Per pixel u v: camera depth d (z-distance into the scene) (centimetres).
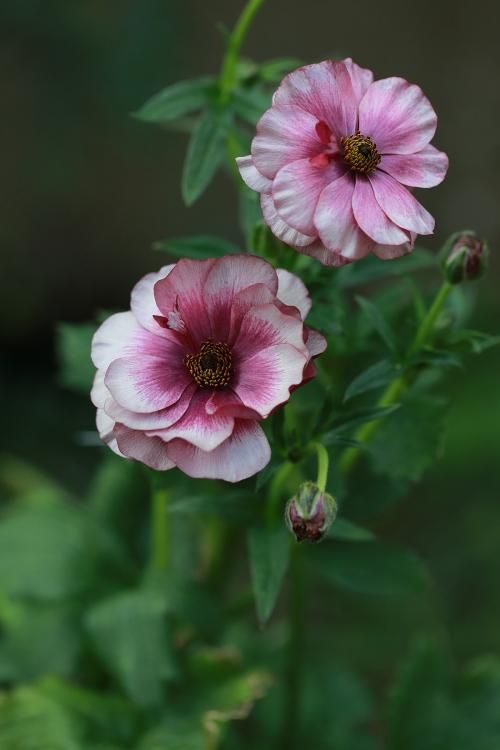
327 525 75
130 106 142
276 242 80
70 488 138
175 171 158
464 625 116
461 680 94
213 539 91
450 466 128
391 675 110
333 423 78
